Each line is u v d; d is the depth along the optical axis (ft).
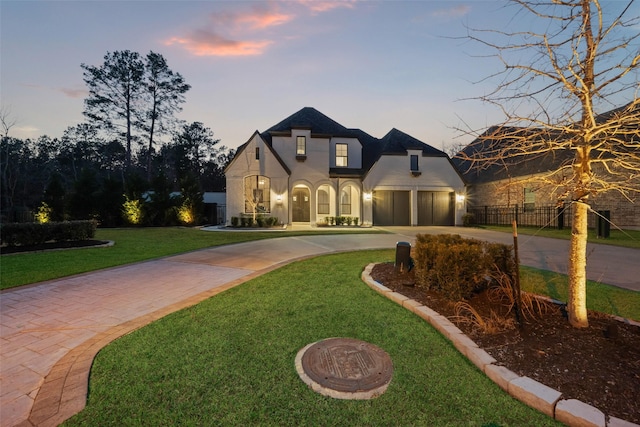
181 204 79.20
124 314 15.01
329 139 72.64
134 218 73.46
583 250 12.03
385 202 76.38
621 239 42.45
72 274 23.68
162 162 147.13
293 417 7.24
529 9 11.18
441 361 9.90
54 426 7.04
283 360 9.98
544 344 10.61
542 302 14.40
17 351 11.19
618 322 12.48
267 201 69.77
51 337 12.39
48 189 69.72
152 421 7.13
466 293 14.92
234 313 14.52
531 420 7.17
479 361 9.46
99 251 34.94
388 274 21.03
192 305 15.87
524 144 11.49
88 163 152.97
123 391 8.37
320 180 71.92
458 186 77.82
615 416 7.00
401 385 8.54
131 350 10.84
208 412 7.42
